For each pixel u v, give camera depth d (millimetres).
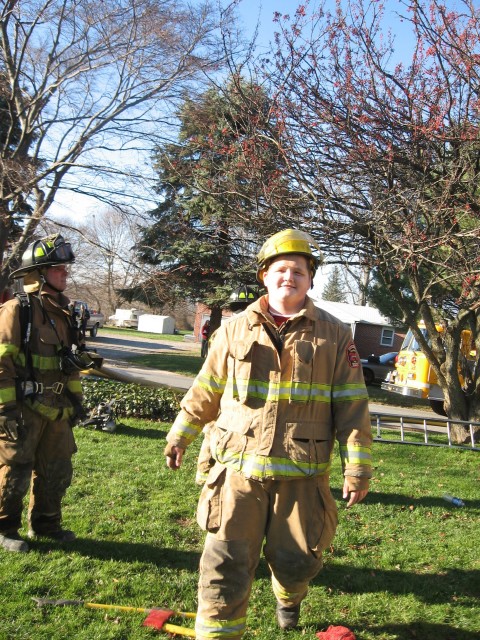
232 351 3092
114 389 10859
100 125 14742
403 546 5000
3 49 14992
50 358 4223
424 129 8398
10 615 3373
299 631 3451
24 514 4969
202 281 20531
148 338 46656
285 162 8945
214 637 2816
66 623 3334
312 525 2971
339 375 3098
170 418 10266
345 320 36531
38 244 4242
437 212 8227
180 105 14414
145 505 5473
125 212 15102
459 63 8875
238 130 10234
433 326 11375
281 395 2979
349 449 2990
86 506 5312
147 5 14109
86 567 4062
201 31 14242
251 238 10266
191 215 14828
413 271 9609
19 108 15414
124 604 3631
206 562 2912
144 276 14922
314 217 8867
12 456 4066
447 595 4090
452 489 7191
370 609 3797
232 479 2977
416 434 11648
